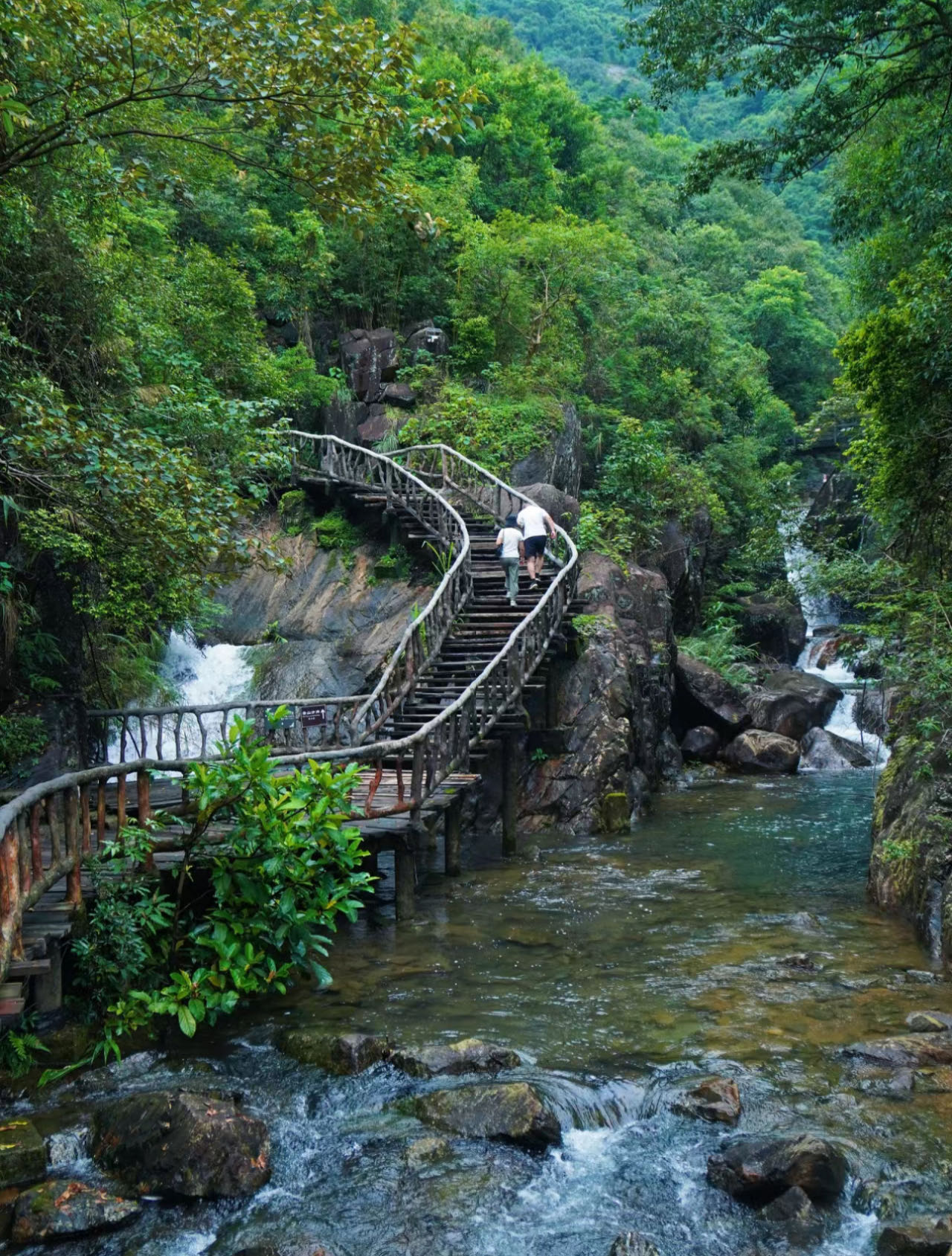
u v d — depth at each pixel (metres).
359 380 22.97
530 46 87.12
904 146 12.44
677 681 18.41
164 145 9.65
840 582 11.48
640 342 30.19
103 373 10.62
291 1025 6.49
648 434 22.89
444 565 15.58
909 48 11.08
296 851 6.32
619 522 19.81
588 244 24.77
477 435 19.22
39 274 9.70
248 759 6.20
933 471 10.57
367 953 8.03
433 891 10.05
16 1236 4.25
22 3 6.41
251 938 6.36
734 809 14.57
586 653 14.18
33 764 9.46
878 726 19.22
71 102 6.86
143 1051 6.02
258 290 24.50
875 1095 5.45
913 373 10.09
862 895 9.81
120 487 6.92
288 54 6.86
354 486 18.05
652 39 11.25
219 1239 4.30
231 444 10.78
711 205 54.44
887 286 16.75
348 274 25.84
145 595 11.95
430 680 13.10
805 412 45.34
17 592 9.83
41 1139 4.85
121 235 14.84
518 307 24.61
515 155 33.06
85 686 11.82
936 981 7.23
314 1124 5.25
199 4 6.74
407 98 26.66
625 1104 5.39
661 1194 4.65
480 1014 6.65
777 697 19.53
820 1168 4.59
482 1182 4.71
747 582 25.89
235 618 17.92
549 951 8.02
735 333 42.59
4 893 5.21
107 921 6.15
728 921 8.88
